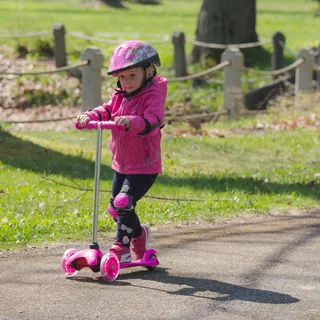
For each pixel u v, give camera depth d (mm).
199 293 11680
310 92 39094
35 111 37125
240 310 10914
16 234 15281
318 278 12672
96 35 55594
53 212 17891
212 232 16344
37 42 44844
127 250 12648
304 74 39125
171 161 25984
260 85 44438
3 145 25500
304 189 21688
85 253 12180
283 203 19812
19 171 22516
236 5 48594
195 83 43812
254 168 25562
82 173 22875
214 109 39531
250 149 28984
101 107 12852
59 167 23438
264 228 16797
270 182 22469
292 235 16031
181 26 68375
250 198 20031
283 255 14227
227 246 14992
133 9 88438
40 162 23875
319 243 15281
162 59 47969
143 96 12461
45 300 11234
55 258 13859
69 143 28141
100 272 12109
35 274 12719
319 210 19094
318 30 71875
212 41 48281
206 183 22047
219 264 13523
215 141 30531
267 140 30812
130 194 12391
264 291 11859
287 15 89688
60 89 39406
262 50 51031
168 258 13977
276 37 43375
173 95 41156
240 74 37062
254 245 15070
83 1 89875
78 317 10516
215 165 26047
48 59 43812
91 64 32500
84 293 11602
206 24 48469
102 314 10633
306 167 25438
